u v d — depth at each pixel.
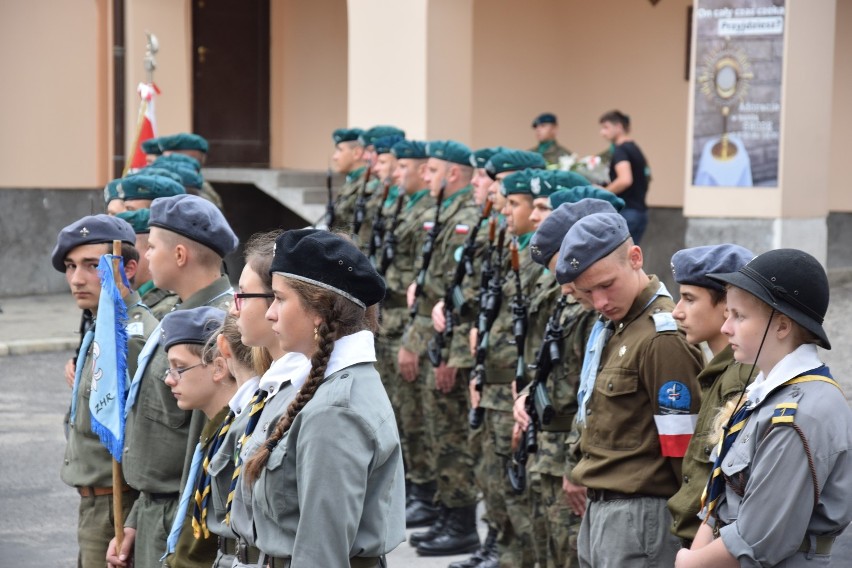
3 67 16.95
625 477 4.54
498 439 6.30
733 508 3.64
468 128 14.64
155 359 4.75
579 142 17.70
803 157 12.74
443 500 7.43
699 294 4.24
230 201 18.42
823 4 12.73
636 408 4.55
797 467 3.45
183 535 4.22
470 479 7.39
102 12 17.45
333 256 3.39
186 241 4.96
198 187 9.60
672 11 16.59
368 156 9.50
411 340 7.82
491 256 6.59
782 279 3.53
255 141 19.50
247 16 19.22
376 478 3.38
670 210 16.73
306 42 19.38
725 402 4.06
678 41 16.56
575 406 5.43
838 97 16.05
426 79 14.26
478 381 6.37
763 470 3.49
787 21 12.40
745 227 12.74
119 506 4.92
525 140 17.86
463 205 7.86
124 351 4.97
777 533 3.45
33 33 17.09
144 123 12.05
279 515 3.35
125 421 4.86
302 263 3.38
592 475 4.63
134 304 5.20
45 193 17.38
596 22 17.38
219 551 3.87
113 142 17.58
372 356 3.44
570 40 17.67
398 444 3.41
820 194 13.00
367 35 14.73
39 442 9.86
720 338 4.26
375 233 8.80
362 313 3.46
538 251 5.25
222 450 3.82
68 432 5.75
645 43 16.89
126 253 5.53
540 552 5.79
